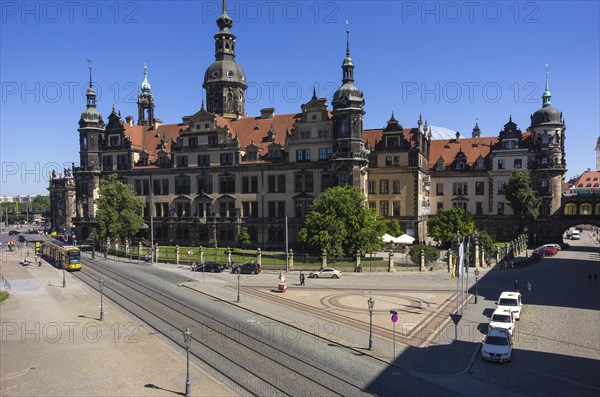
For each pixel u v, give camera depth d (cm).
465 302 4838
